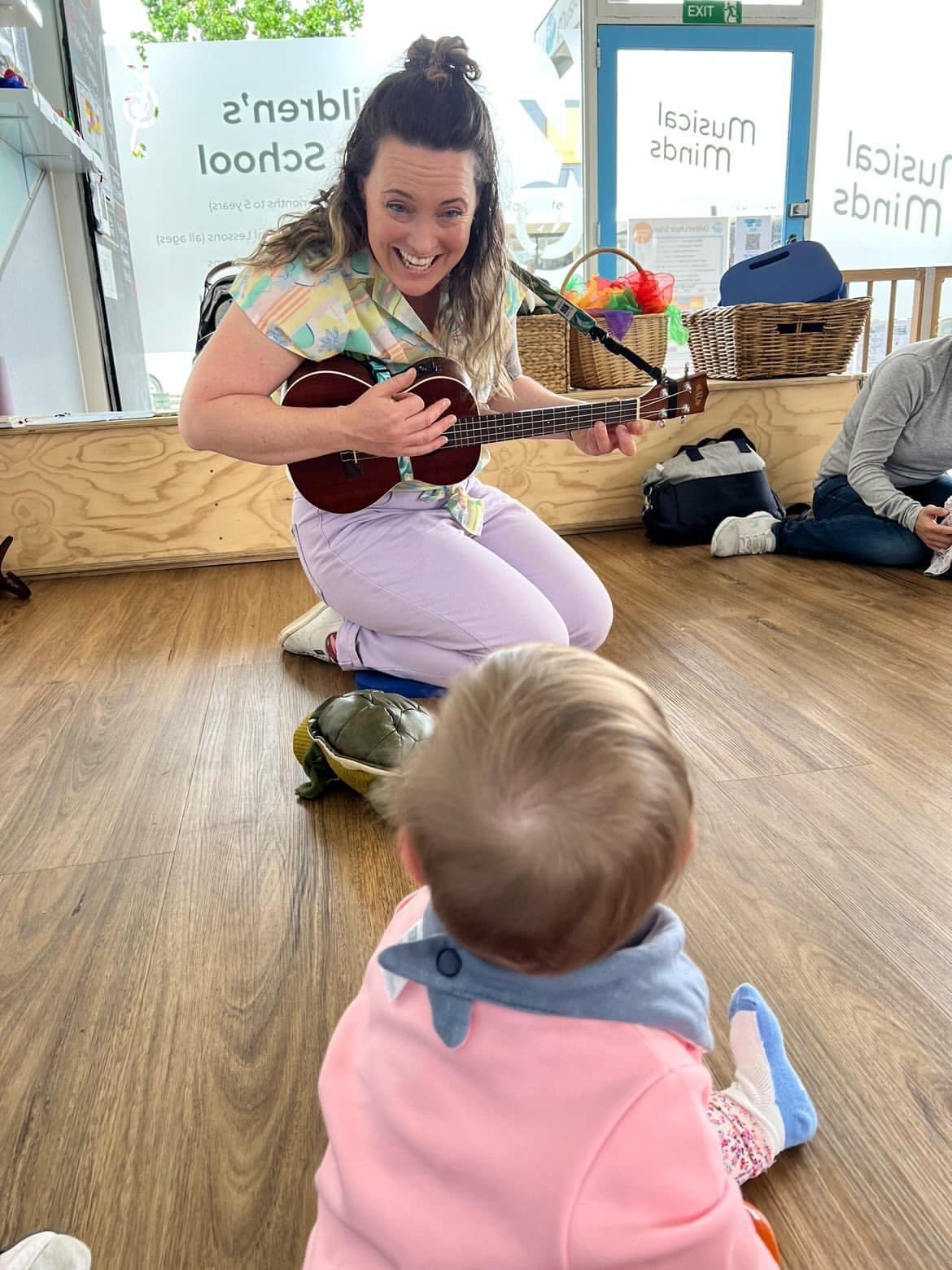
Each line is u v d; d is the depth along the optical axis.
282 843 1.22
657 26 4.32
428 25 4.77
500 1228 0.45
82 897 1.12
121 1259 0.68
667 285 3.01
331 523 1.59
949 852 1.14
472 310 1.48
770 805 1.26
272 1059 0.85
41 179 3.71
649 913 0.50
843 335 2.94
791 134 4.59
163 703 1.71
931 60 4.63
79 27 3.96
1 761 1.49
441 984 0.48
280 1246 0.68
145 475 2.63
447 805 0.45
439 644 1.60
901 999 0.90
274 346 1.39
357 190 1.33
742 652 1.84
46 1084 0.84
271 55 4.52
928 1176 0.72
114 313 4.29
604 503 2.95
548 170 4.57
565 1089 0.45
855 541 2.44
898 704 1.56
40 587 2.58
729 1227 0.47
